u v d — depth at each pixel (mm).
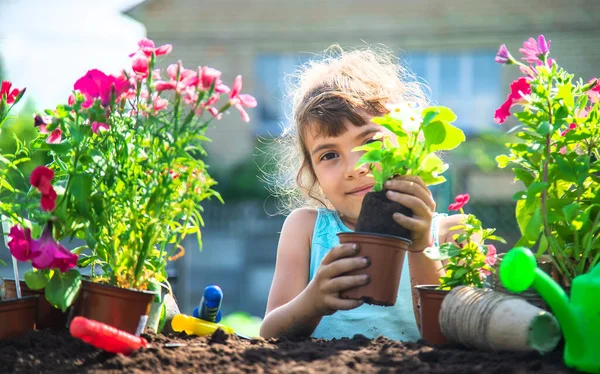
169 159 1437
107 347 1307
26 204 1463
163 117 1554
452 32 14227
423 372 1186
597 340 1183
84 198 1448
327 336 2189
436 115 1464
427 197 1534
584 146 1524
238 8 14555
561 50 14070
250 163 13008
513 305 1307
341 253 1526
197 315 1765
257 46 14539
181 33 14586
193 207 1538
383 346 1418
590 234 1427
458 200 1793
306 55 14508
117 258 1500
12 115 1646
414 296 1812
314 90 2270
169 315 1768
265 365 1262
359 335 1552
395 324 2193
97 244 1524
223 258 12164
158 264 1538
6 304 1440
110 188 1481
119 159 1496
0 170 1600
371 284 1506
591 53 13992
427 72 14344
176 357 1312
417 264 1773
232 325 6605
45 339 1439
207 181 1523
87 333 1262
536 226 1436
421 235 1558
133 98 1540
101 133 1563
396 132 1509
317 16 14453
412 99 2531
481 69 14250
